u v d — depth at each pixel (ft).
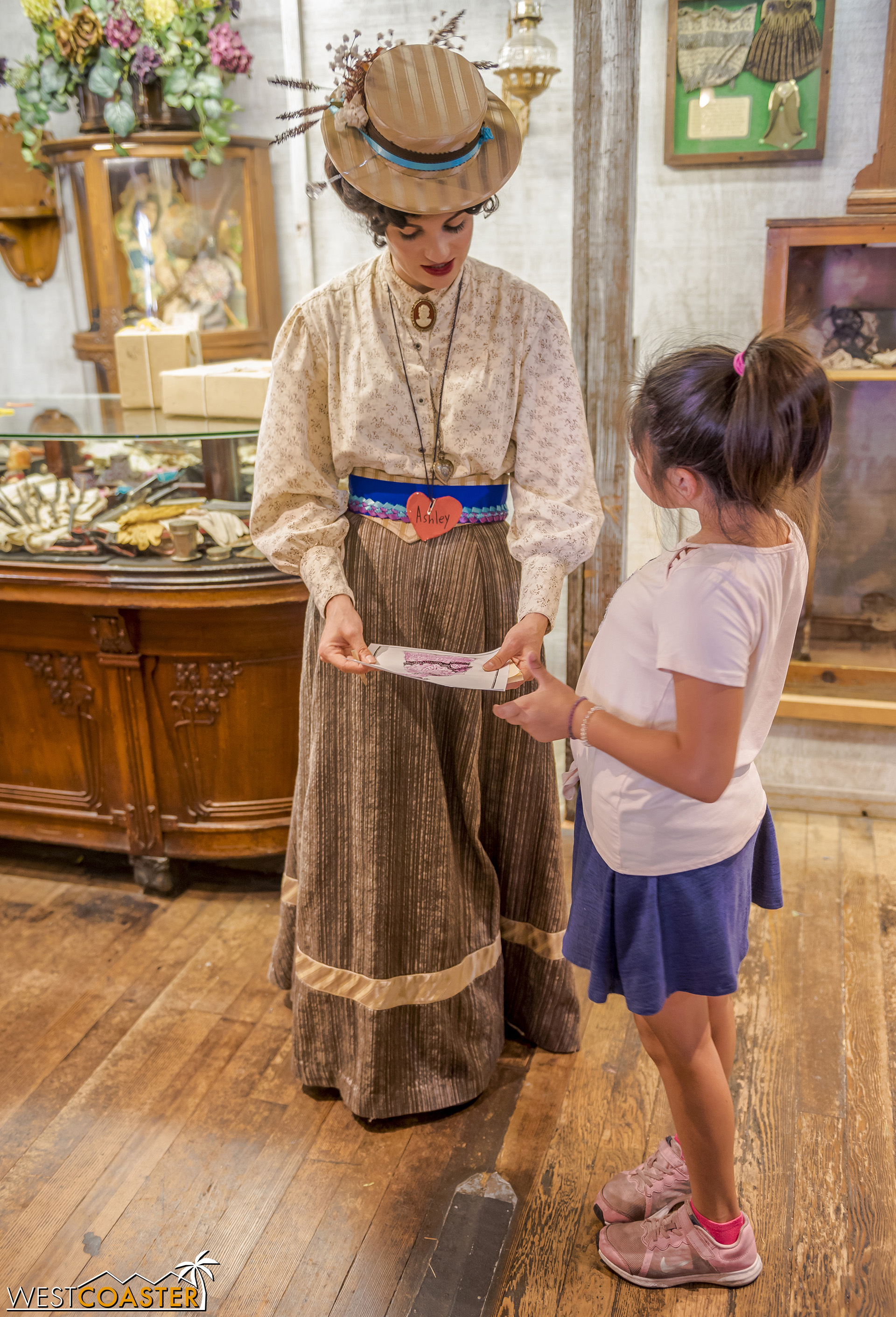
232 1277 5.71
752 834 4.90
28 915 9.20
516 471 6.23
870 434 9.96
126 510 9.45
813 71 8.89
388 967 6.54
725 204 9.55
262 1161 6.51
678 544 4.57
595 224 8.09
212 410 8.71
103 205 10.96
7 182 12.19
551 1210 6.12
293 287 11.76
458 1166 6.46
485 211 5.77
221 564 8.49
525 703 4.71
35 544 8.93
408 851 6.40
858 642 10.59
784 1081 7.03
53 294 13.03
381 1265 5.77
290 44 10.23
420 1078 6.79
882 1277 5.61
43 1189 6.30
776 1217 5.99
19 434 8.04
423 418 5.91
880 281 9.48
